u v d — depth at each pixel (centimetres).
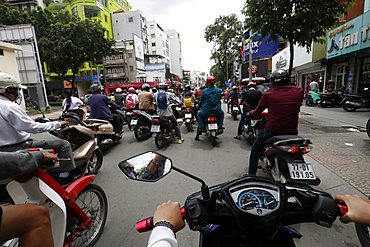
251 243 112
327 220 109
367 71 1155
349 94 1052
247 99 572
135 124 669
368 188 321
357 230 219
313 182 260
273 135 324
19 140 254
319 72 1623
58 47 2423
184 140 673
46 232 124
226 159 484
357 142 529
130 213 292
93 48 2616
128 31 4978
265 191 112
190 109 816
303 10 647
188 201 118
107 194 346
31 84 2014
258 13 667
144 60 4903
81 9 4200
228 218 110
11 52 1700
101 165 459
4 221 109
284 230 131
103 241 242
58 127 275
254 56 2523
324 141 547
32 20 2495
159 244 92
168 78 5894
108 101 611
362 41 945
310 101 1342
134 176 133
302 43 688
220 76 6209
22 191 189
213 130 570
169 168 128
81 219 216
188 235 246
